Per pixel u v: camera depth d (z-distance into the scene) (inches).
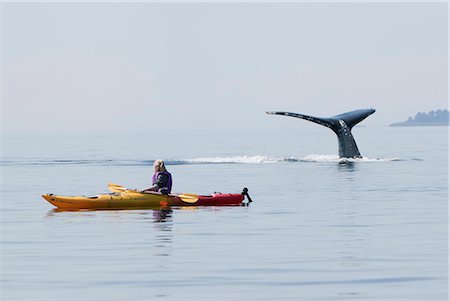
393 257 1643.7
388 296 1304.1
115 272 1503.4
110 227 2118.6
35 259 1642.5
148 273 1492.4
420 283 1397.6
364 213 2393.0
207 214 2394.2
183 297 1305.4
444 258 1627.7
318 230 2034.9
